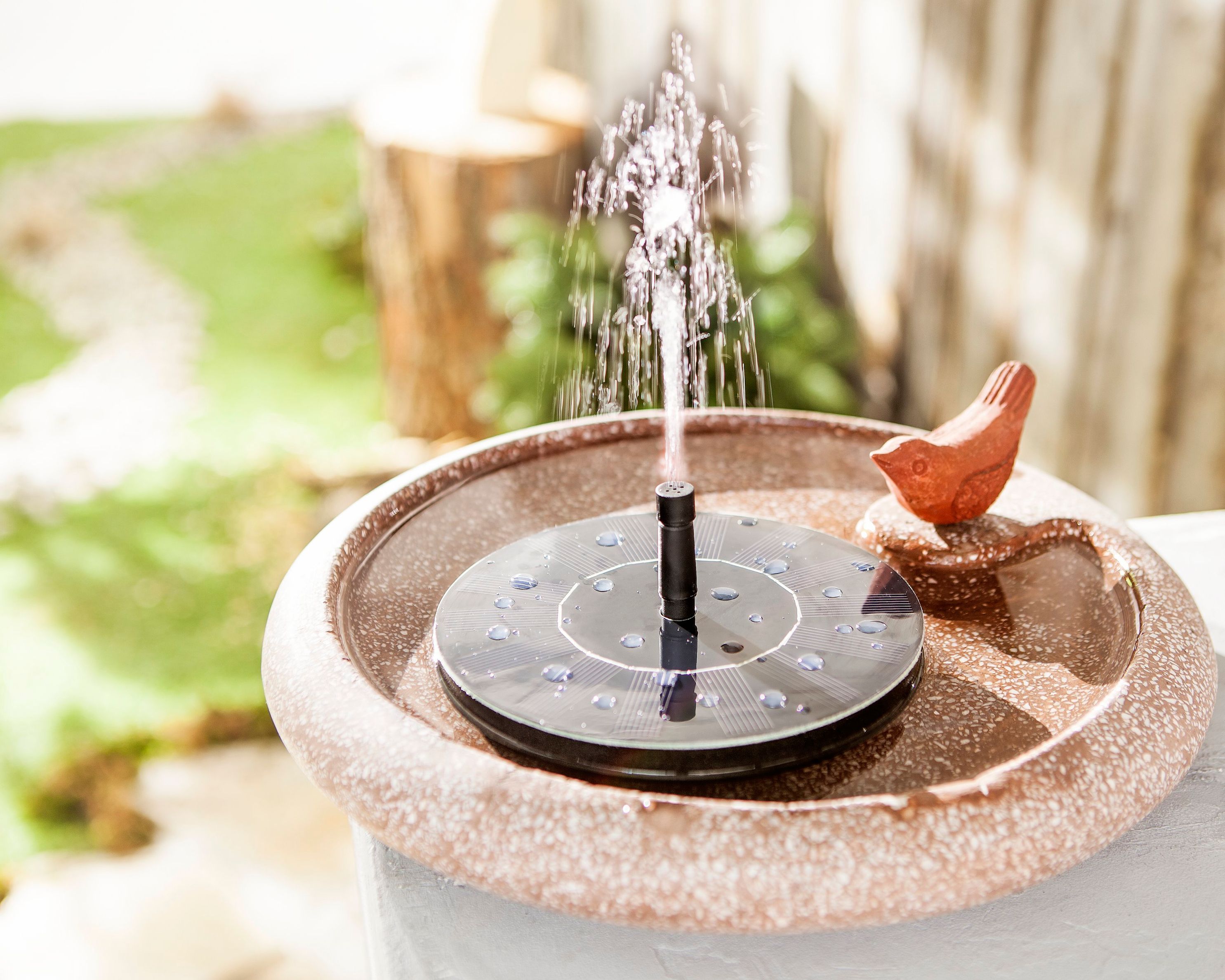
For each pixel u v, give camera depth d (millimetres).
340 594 857
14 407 3438
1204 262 1549
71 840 1836
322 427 3225
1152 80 1590
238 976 1544
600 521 939
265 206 4707
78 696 2207
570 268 2406
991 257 2033
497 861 592
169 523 2828
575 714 683
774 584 833
